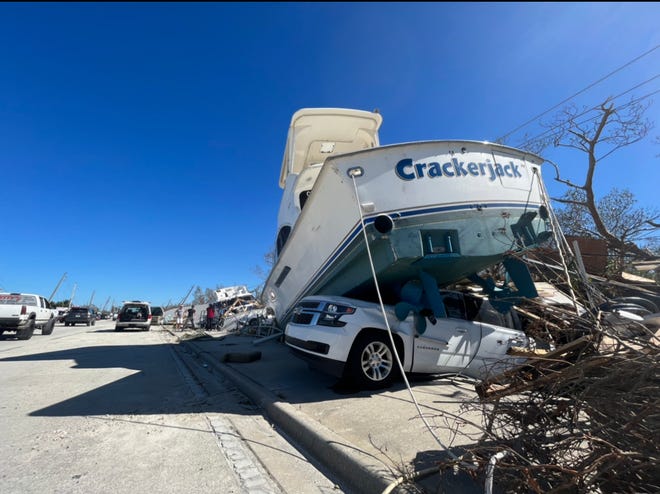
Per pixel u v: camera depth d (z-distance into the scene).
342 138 9.83
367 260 5.54
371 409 4.28
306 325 5.50
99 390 6.00
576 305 3.12
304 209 6.43
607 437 2.21
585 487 2.08
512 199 5.64
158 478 2.95
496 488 2.38
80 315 33.56
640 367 2.22
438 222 5.25
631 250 9.91
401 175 5.27
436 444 3.21
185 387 6.35
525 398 2.63
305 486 2.85
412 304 5.45
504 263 5.88
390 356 5.30
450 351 5.59
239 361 8.42
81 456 3.36
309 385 5.73
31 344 13.48
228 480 2.92
